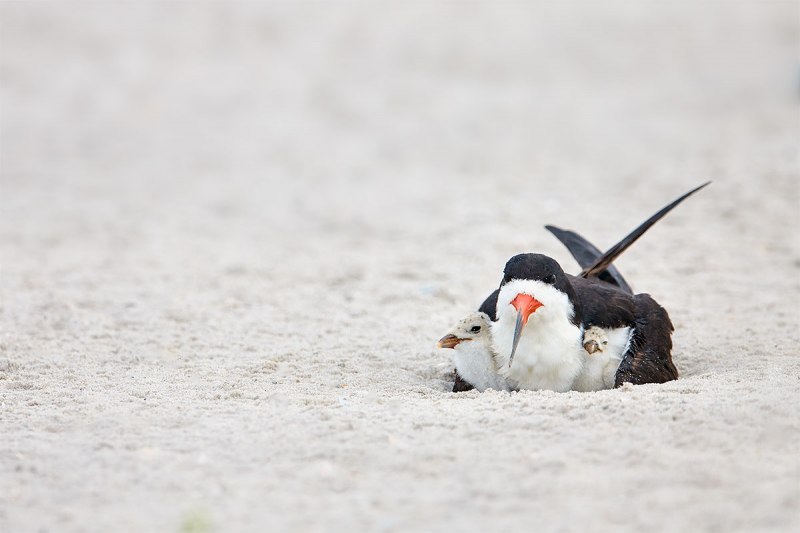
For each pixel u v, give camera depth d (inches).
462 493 284.7
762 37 1466.5
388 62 1376.7
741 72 1285.7
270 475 301.1
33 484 298.2
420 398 375.6
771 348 440.1
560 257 630.5
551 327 369.4
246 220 780.0
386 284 589.6
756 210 703.7
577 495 279.6
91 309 536.1
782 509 263.6
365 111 1168.8
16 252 676.1
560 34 1503.4
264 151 1016.9
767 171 797.2
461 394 379.2
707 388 361.1
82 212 798.5
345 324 509.0
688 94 1194.0
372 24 1556.3
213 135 1079.0
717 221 690.2
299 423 341.1
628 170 859.4
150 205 828.0
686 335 473.1
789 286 557.6
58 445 326.6
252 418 348.8
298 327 504.1
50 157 987.3
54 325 500.7
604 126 1059.3
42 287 581.0
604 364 378.0
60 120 1125.1
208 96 1228.5
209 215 796.0
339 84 1282.0
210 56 1395.2
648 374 375.9
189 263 650.8
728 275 582.9
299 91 1251.8
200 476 301.6
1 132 1072.2
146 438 331.3
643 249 639.1
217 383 402.9
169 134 1080.8
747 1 1678.2
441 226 723.4
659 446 307.9
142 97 1218.6
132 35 1465.3
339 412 352.2
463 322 386.6
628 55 1398.9
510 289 370.0
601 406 340.8
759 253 622.8
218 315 527.2
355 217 773.9
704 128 1015.0
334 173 929.5
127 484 297.3
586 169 879.1
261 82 1288.1
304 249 689.0
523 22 1569.9
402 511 275.3
